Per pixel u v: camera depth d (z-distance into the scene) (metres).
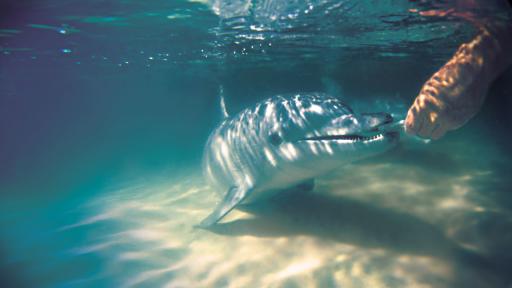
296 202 1.38
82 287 0.96
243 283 0.88
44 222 1.74
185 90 10.95
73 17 2.20
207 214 1.46
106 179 3.08
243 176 1.34
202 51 3.63
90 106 17.91
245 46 3.31
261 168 1.26
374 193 1.41
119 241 1.25
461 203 1.25
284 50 3.59
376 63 4.84
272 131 1.17
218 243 1.12
